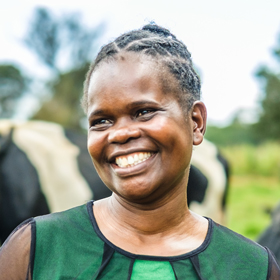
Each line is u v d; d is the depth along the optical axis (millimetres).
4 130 5098
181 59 1498
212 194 5297
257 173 14773
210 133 21828
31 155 4930
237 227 7605
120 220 1459
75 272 1320
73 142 5262
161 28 1603
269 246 3416
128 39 1457
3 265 1379
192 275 1354
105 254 1347
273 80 19609
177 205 1478
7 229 4805
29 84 20516
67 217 1433
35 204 4746
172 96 1412
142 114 1383
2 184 4789
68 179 4844
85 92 1515
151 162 1379
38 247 1363
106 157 1413
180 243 1444
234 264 1418
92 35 18688
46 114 16203
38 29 18703
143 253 1389
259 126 19656
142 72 1381
